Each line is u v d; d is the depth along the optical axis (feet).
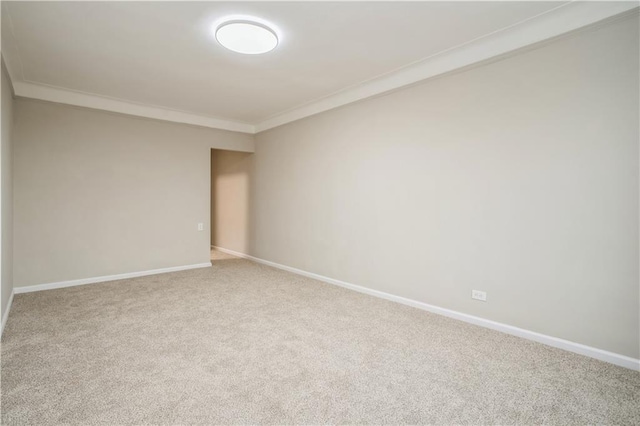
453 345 8.46
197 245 17.71
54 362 7.42
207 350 8.11
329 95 13.74
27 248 12.92
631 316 7.30
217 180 23.31
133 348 8.17
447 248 10.49
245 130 18.75
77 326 9.50
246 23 8.02
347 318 10.37
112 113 14.64
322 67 10.89
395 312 10.93
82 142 14.11
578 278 7.99
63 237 13.71
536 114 8.54
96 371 7.06
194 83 12.37
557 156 8.21
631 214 7.25
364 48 9.56
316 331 9.33
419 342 8.64
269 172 18.35
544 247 8.50
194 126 17.15
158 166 16.24
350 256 13.78
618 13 7.02
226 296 12.62
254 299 12.28
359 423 5.53
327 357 7.80
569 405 6.03
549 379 6.88
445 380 6.84
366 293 13.11
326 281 14.93
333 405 6.00
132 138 15.44
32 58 10.22
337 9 7.61
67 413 5.69
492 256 9.46
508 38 8.64
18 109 12.65
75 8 7.56
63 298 12.13
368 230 13.00
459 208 10.15
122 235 15.24
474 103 9.73
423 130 11.03
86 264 14.29
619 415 5.76
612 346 7.55
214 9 7.63
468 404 6.05
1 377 6.77
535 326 8.71
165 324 9.73
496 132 9.28
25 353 7.82
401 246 11.83
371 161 12.79
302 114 15.47
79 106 13.58
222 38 8.64
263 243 18.95
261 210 19.04
